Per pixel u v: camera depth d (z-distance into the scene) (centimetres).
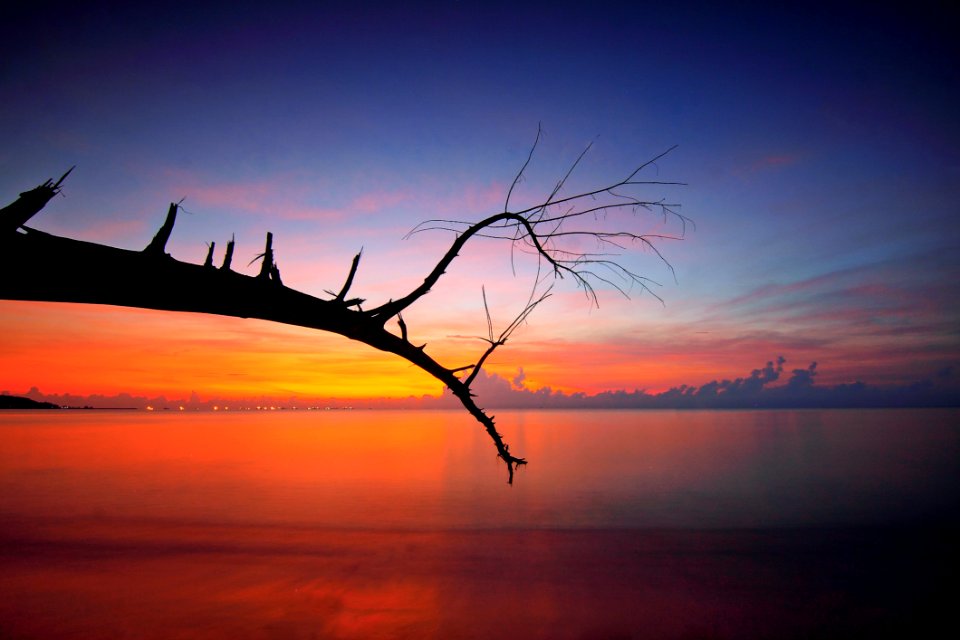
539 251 243
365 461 4506
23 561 1659
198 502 2625
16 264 155
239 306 194
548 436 7888
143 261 174
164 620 1213
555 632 1182
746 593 1408
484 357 260
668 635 1177
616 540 1938
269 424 13788
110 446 5962
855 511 2411
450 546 1848
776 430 9200
